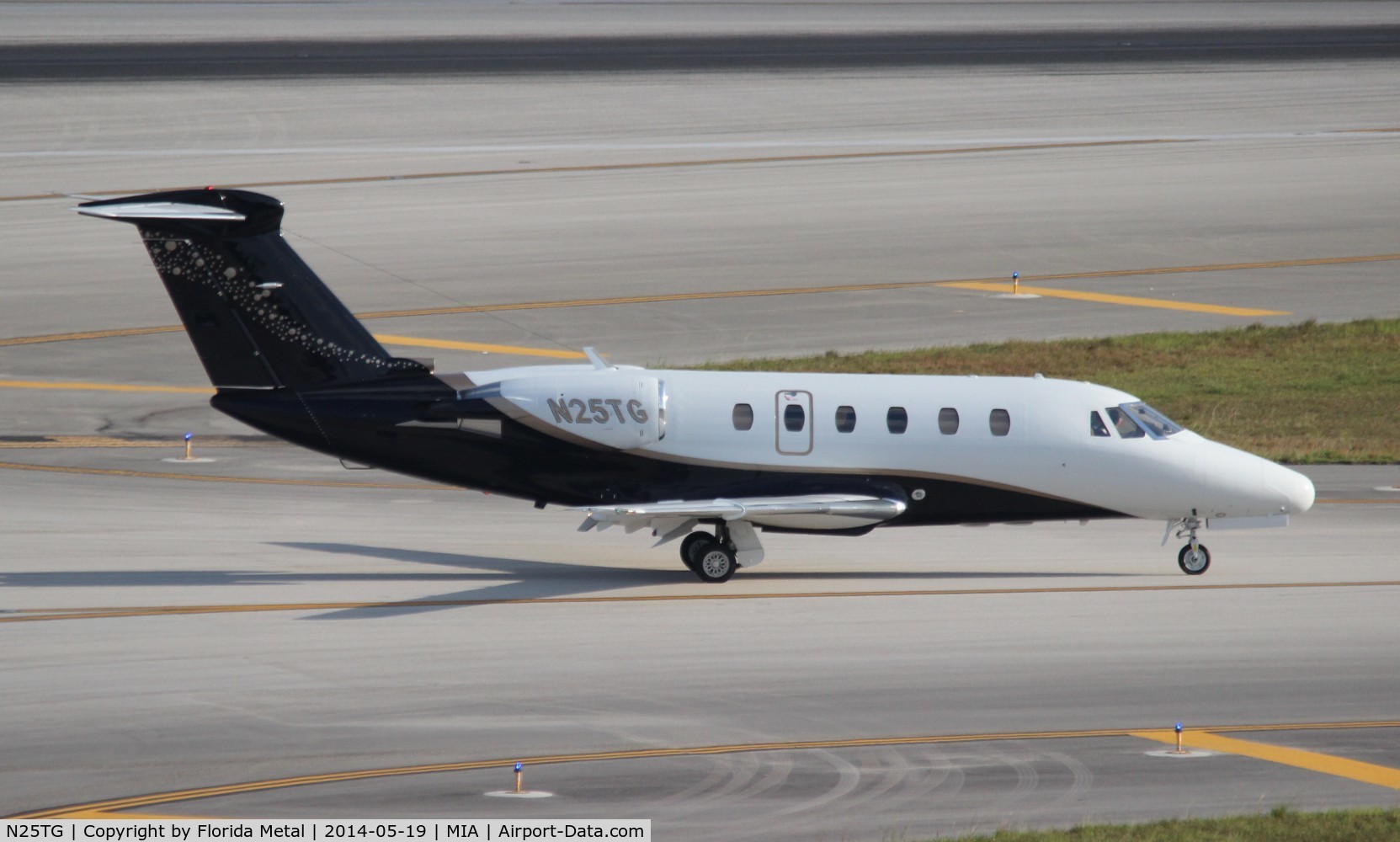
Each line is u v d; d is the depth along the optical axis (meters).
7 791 61.75
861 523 104.00
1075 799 63.03
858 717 73.69
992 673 81.94
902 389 106.00
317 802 61.00
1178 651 86.94
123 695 75.38
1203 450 107.56
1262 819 59.66
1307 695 78.75
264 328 101.81
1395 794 64.44
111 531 115.50
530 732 70.56
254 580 101.62
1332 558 113.75
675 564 110.50
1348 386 184.50
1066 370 187.38
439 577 104.06
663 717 73.12
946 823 59.91
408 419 102.00
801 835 58.28
